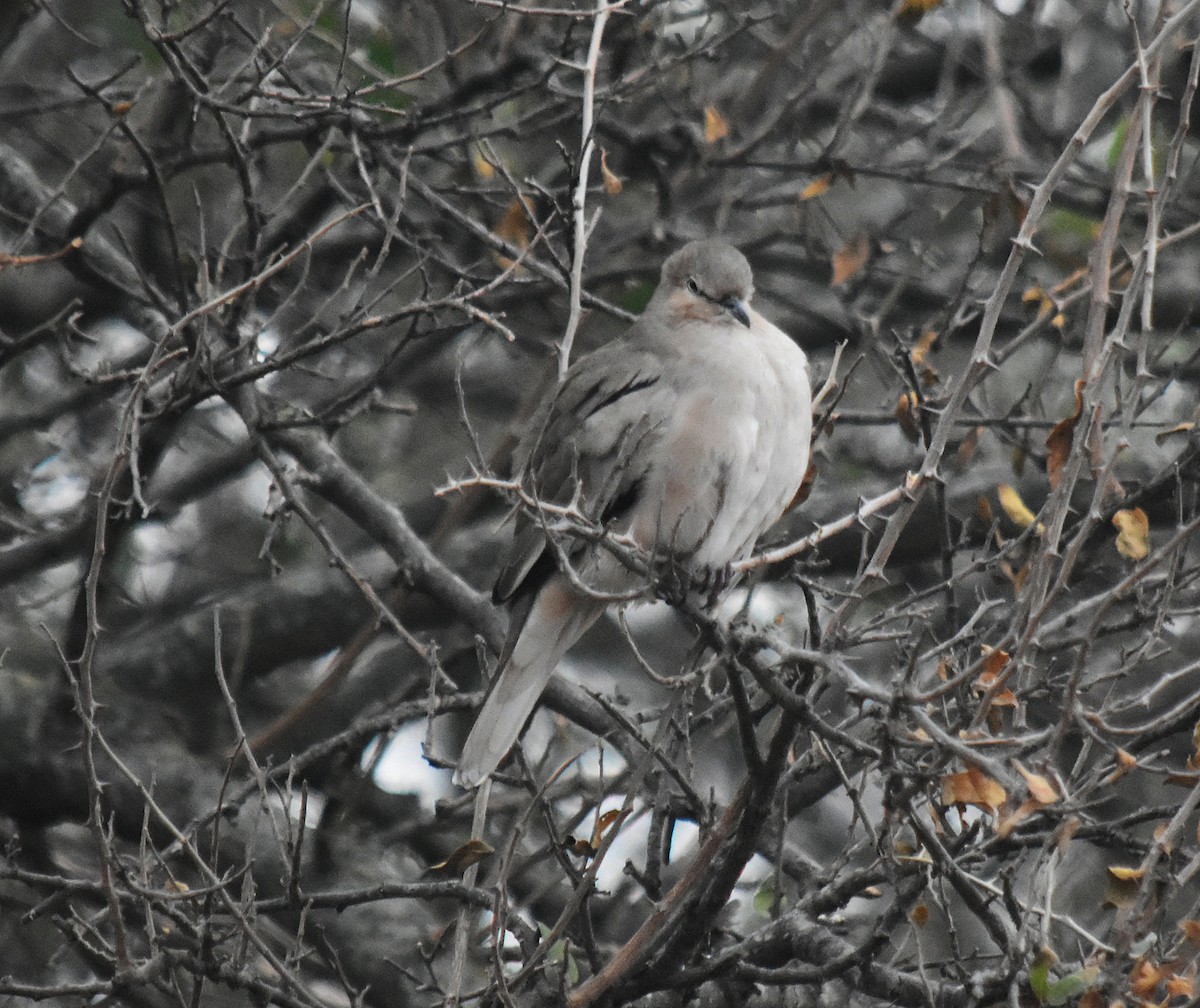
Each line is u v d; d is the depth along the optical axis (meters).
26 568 13.44
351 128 12.00
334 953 9.54
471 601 12.01
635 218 16.19
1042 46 16.61
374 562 15.16
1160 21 8.92
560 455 10.80
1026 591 8.33
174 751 13.62
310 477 11.73
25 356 16.05
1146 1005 7.58
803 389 10.79
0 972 12.99
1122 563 12.71
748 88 14.41
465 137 12.62
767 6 15.60
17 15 13.33
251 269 11.59
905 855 8.98
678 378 10.59
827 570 15.02
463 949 9.05
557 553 8.06
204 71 12.71
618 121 14.85
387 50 13.73
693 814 9.68
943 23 16.59
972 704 8.72
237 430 16.92
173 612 15.78
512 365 17.23
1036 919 8.05
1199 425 9.72
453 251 15.31
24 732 13.27
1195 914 8.16
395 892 9.45
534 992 9.52
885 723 7.76
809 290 17.30
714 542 10.55
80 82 11.00
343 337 10.25
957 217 16.61
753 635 8.28
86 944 9.52
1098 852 12.80
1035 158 15.86
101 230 15.76
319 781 14.34
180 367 10.78
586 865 9.02
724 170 15.00
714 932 9.77
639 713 10.46
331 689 12.91
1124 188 8.37
